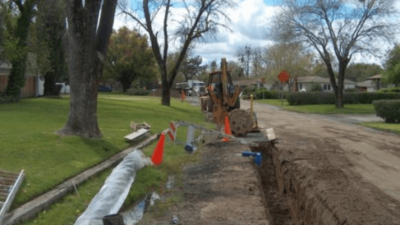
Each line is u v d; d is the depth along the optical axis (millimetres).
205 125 20578
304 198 8555
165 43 32156
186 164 11094
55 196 7062
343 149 13531
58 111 20359
